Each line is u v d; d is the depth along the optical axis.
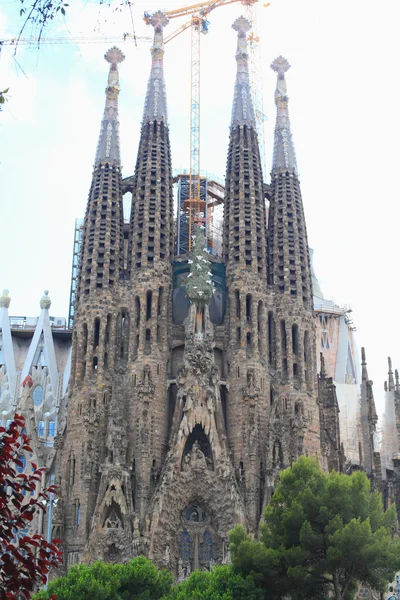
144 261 103.00
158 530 87.56
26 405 107.06
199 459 91.12
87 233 105.81
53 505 90.75
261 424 96.94
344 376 135.62
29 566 17.66
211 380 95.88
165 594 65.31
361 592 88.12
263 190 113.75
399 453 117.56
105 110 114.19
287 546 61.66
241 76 118.25
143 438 93.06
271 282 106.88
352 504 62.09
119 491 88.50
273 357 102.25
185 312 104.81
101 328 99.44
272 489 91.19
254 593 60.03
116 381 98.06
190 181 127.06
